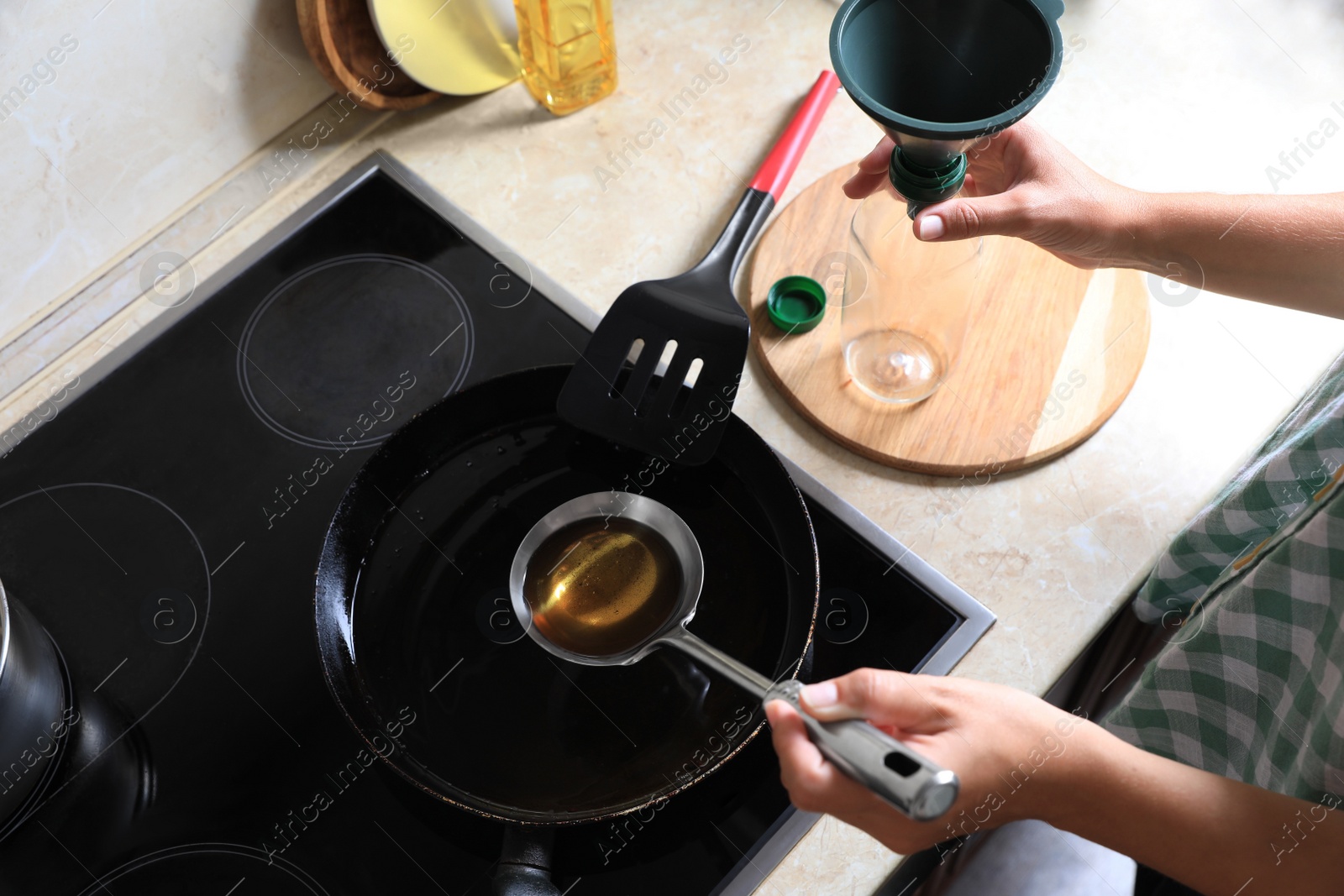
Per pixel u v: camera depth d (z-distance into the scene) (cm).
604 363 72
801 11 98
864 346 78
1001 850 66
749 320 80
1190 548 67
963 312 75
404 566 71
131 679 70
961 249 70
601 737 66
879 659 68
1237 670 60
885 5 56
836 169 88
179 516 76
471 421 76
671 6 99
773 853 63
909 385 77
